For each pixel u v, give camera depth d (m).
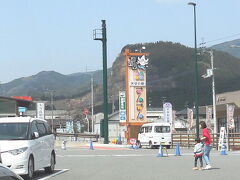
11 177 5.02
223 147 29.22
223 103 55.41
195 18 44.78
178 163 22.03
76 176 16.52
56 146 48.59
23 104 42.56
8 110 39.00
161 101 141.38
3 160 14.66
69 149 39.69
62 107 164.62
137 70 51.66
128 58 51.66
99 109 152.88
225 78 125.19
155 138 42.06
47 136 17.89
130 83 51.44
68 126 100.31
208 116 47.56
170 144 42.50
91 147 40.00
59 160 24.95
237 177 15.57
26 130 16.03
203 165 20.58
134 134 51.12
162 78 148.38
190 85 137.12
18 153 14.89
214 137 40.47
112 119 114.25
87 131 123.88
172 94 140.75
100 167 20.22
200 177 15.72
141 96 51.59
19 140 15.49
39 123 17.56
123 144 51.69
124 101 52.12
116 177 15.94
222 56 133.88
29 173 15.30
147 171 18.06
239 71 132.38
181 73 144.12
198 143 18.56
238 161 22.64
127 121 51.12
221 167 19.41
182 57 150.75
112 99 148.62
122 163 22.41
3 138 15.62
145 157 27.08
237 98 53.38
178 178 15.49
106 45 52.88
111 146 46.53
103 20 52.88
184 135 46.53
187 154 30.34
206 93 117.25
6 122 16.25
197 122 43.31
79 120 128.50
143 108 51.50
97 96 165.38
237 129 51.88
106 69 52.81
